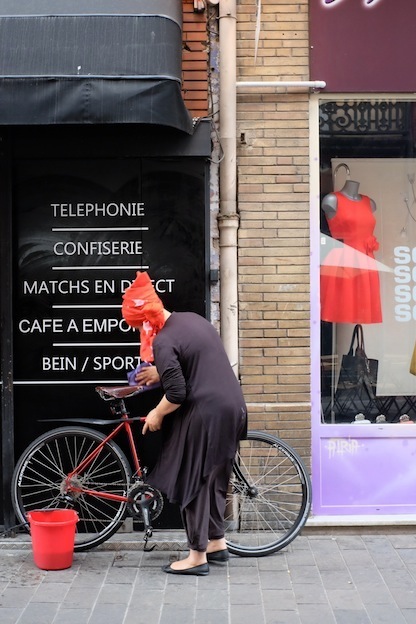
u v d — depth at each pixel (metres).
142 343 5.13
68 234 5.86
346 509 5.98
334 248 6.11
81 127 5.75
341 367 6.11
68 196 5.85
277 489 5.84
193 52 5.89
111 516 5.77
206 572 5.07
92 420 5.63
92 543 5.48
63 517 5.30
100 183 5.85
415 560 5.33
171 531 5.87
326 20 5.91
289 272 5.93
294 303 5.93
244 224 5.92
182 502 4.95
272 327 5.93
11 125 5.42
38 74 5.13
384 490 6.00
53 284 5.86
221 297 5.90
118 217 5.85
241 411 4.97
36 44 5.20
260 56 5.93
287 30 5.91
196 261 5.85
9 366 5.79
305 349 5.93
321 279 6.09
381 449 6.00
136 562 5.32
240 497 5.62
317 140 5.99
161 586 4.89
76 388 5.86
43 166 5.84
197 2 5.87
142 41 5.21
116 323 5.86
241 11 5.93
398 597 4.71
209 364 4.96
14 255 5.85
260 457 5.83
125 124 5.66
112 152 5.76
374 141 6.07
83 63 5.17
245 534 5.58
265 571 5.14
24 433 5.88
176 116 5.23
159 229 5.85
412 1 5.89
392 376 6.16
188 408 4.94
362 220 6.12
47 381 5.86
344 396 6.11
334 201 6.07
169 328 5.01
